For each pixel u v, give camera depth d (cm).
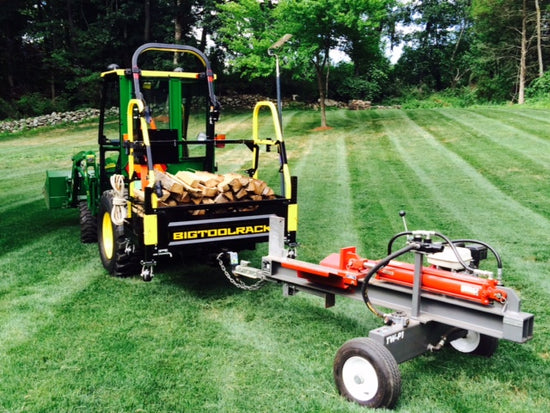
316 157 1476
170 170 617
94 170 709
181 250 490
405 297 365
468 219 791
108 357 400
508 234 710
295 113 2731
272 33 2069
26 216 913
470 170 1158
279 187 1098
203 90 625
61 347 417
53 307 498
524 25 3219
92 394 350
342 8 1883
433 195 960
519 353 401
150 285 561
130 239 541
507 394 345
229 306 504
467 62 3959
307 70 2281
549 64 3472
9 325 458
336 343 423
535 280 545
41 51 3275
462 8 4219
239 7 2086
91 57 3120
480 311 321
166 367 385
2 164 1579
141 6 3055
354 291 395
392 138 1706
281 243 449
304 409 329
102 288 550
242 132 2080
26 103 2852
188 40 3170
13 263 634
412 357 346
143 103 514
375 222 797
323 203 933
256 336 437
